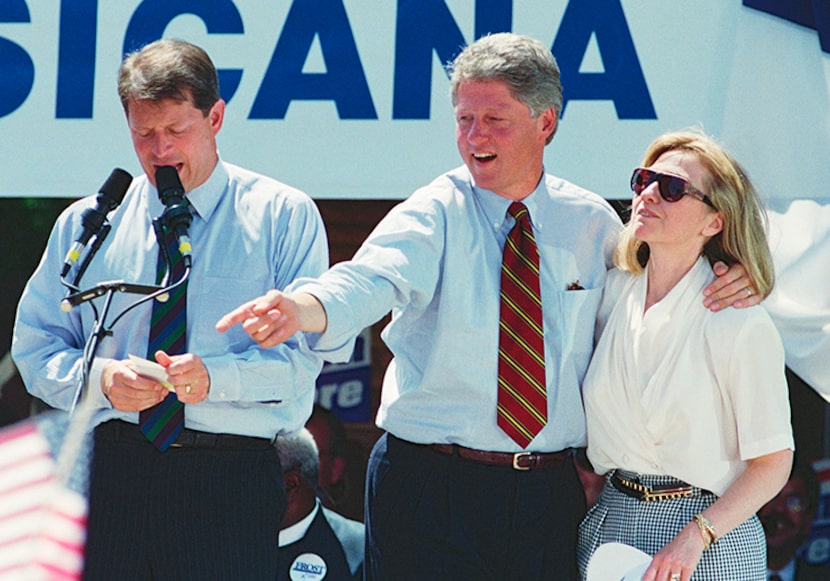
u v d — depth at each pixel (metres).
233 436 8.70
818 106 11.05
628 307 8.95
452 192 9.05
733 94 11.16
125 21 11.74
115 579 8.52
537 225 9.16
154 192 9.11
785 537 14.90
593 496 13.86
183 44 8.98
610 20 11.30
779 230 11.13
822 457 15.92
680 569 8.27
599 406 8.93
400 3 11.52
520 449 8.77
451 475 8.77
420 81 11.48
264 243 9.08
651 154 9.01
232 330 8.87
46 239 17.12
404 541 8.85
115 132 11.71
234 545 8.61
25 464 4.89
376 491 9.02
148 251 9.02
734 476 8.72
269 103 11.55
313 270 9.12
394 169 11.46
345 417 16.61
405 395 8.93
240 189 9.22
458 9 11.47
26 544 4.80
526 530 8.77
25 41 11.79
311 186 11.49
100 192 8.30
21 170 11.70
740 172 8.86
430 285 8.72
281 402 8.77
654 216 8.70
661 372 8.69
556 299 9.06
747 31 11.18
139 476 8.59
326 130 11.52
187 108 8.80
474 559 8.75
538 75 8.77
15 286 17.03
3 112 11.74
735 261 8.82
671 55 11.24
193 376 8.00
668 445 8.72
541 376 8.79
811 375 11.12
